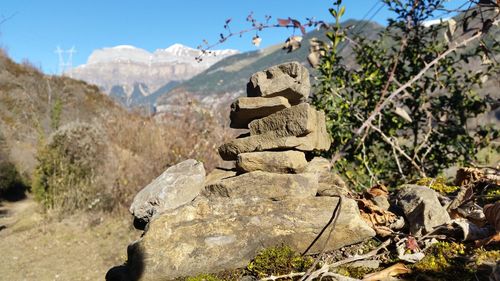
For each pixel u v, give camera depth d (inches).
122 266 87.2
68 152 486.6
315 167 95.3
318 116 92.4
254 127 91.5
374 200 91.3
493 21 86.9
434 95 165.0
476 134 163.9
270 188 80.0
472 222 81.4
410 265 69.4
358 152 156.1
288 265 72.4
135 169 437.4
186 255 75.5
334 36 129.5
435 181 122.9
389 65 157.5
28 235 392.2
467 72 167.9
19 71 1318.9
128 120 549.6
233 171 99.9
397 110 92.4
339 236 75.1
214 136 409.4
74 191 464.8
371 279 65.8
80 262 317.7
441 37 165.6
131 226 383.6
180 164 102.3
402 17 143.9
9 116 1075.9
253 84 94.5
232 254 75.2
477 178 104.1
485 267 64.2
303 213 77.0
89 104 1339.8
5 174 674.2
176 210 81.4
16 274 298.4
